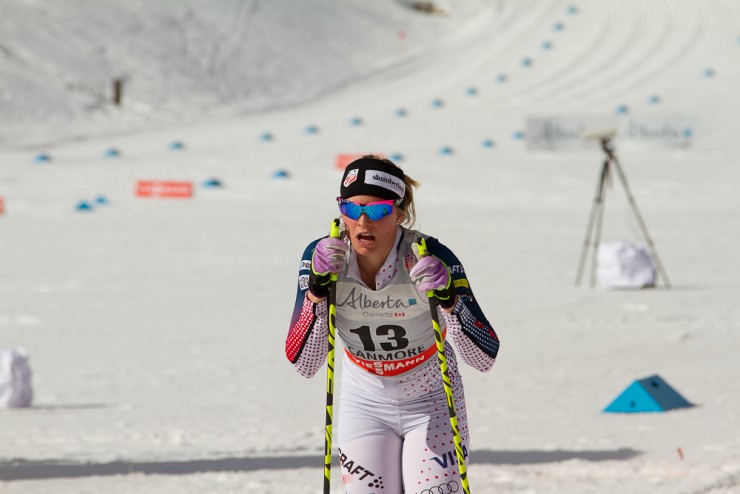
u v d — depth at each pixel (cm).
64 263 6069
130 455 2195
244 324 4391
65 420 2709
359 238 1213
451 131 12988
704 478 1855
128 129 13388
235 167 10712
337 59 17938
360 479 1279
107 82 14850
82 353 3834
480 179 9919
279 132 13125
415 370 1274
